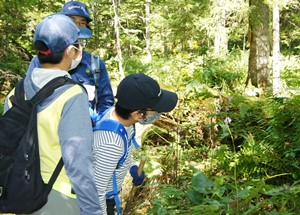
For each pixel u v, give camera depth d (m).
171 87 7.31
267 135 4.17
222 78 9.77
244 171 3.95
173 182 3.83
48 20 2.04
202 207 2.73
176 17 11.62
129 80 2.20
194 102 5.76
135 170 2.64
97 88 3.09
